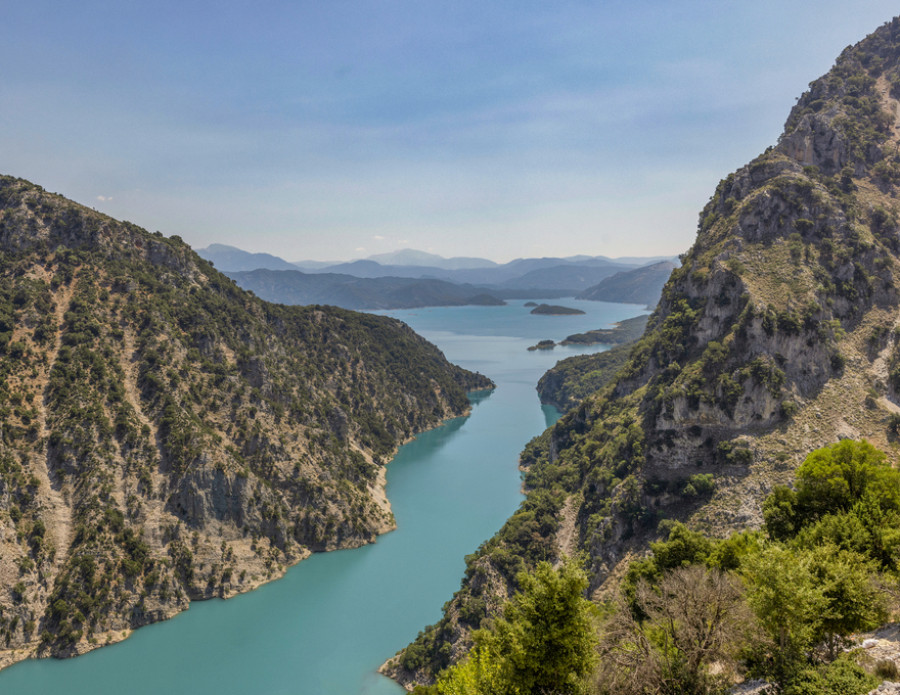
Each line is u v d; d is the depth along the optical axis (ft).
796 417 376.68
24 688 341.41
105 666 359.46
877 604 142.61
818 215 456.86
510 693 148.05
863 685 115.75
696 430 389.19
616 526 388.37
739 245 453.58
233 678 349.61
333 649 376.27
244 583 445.78
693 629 143.95
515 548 424.87
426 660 342.23
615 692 138.72
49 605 377.30
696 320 445.37
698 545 224.74
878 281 439.22
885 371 398.62
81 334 484.74
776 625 136.05
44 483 413.18
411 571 476.13
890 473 202.39
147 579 409.08
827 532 183.21
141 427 462.19
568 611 145.28
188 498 452.35
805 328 396.78
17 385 438.81
